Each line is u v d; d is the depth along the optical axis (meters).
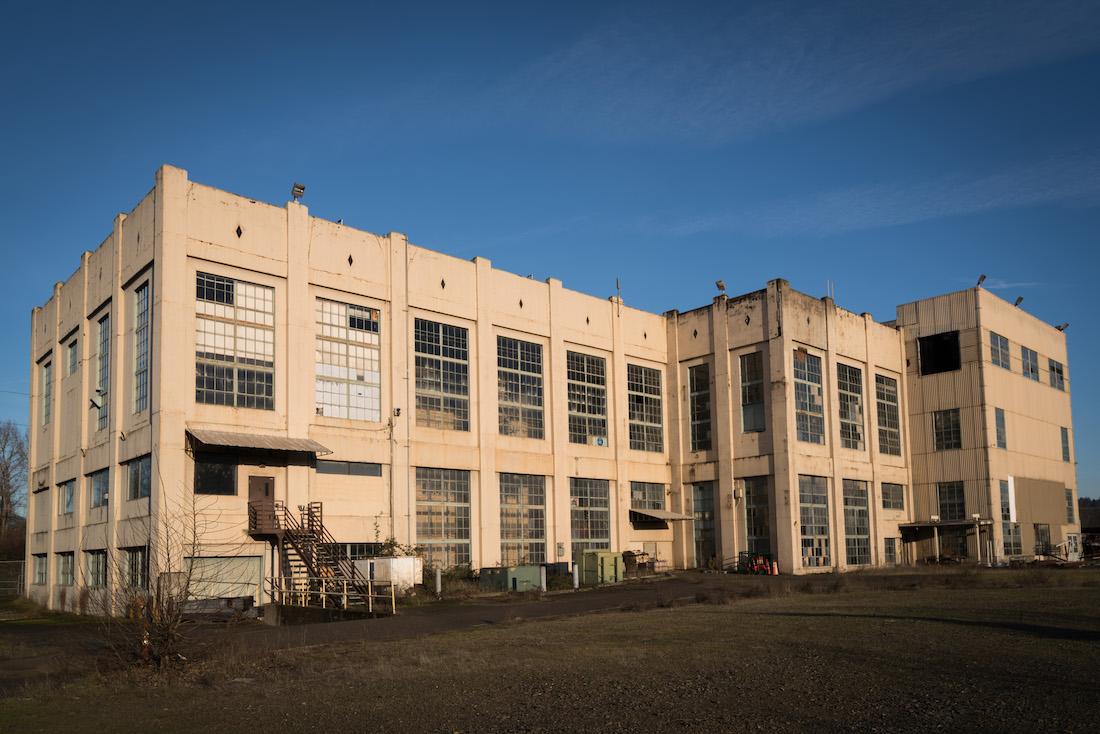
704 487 53.88
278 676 16.39
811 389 52.59
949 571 45.75
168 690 15.36
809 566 49.69
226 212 35.44
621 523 50.81
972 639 17.80
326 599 31.70
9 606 44.72
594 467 49.94
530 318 47.53
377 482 38.97
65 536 42.09
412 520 39.84
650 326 56.06
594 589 40.41
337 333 38.62
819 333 53.50
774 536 49.72
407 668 16.69
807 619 22.84
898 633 19.11
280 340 36.47
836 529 52.16
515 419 46.03
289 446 34.22
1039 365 66.06
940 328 59.94
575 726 11.40
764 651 17.27
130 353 36.19
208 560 32.88
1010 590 30.92
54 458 44.53
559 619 26.08
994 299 60.41
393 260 41.09
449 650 19.16
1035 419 63.81
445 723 11.87
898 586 34.50
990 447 57.06
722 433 52.81
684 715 11.79
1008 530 57.69
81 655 20.47
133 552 34.22
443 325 43.09
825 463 52.22
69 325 43.59
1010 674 13.76
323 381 37.72
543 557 46.22
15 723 12.82
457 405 43.03
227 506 33.72
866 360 57.59
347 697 13.94
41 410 49.28
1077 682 13.02
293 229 37.41
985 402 57.34
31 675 18.42
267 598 34.03
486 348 44.66
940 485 59.00
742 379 52.50
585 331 50.94
